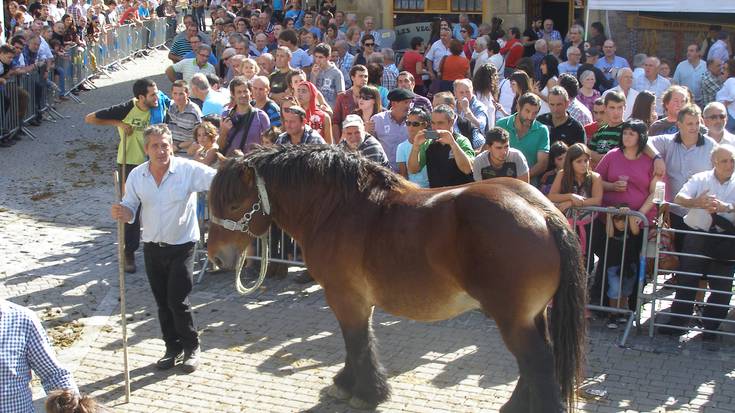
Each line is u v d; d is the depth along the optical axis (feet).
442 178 25.45
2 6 56.85
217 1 93.56
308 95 30.86
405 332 24.11
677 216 24.43
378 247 17.79
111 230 33.99
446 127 25.11
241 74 36.96
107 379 21.34
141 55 86.58
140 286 27.94
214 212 19.62
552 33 56.13
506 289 16.16
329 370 21.77
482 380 21.06
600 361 22.00
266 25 61.77
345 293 18.75
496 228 16.20
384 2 63.67
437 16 63.05
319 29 59.88
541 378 16.38
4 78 47.55
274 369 21.85
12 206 36.99
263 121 29.43
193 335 21.93
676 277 24.34
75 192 39.37
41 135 50.83
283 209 19.56
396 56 61.62
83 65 66.33
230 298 26.94
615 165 24.53
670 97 27.58
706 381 20.88
